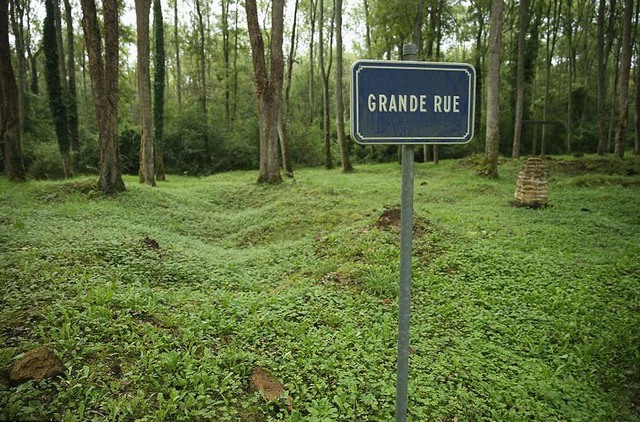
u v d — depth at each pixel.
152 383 3.66
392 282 6.54
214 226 12.54
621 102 23.31
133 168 29.59
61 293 5.11
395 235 8.61
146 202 13.48
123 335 4.27
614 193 14.41
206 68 43.34
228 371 3.98
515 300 6.14
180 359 3.97
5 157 16.14
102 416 3.24
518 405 4.07
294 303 5.74
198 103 36.28
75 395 3.41
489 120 19.31
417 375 4.35
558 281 6.74
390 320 5.48
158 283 6.64
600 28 27.11
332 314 5.50
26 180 16.25
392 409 3.74
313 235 10.34
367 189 16.83
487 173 19.36
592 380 4.59
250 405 3.62
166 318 4.86
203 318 4.98
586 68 37.47
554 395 4.25
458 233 9.01
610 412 4.11
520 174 13.18
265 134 18.19
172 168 31.25
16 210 10.73
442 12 29.28
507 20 35.34
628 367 4.80
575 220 10.69
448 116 2.62
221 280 7.08
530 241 8.80
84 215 10.80
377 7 24.08
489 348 4.99
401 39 27.67
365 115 2.50
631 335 5.23
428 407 3.90
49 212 10.71
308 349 4.54
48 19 20.67
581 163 21.55
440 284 6.59
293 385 3.95
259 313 5.31
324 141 33.81
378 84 2.50
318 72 48.31
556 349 5.09
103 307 4.66
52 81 21.11
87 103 36.91
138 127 30.52
